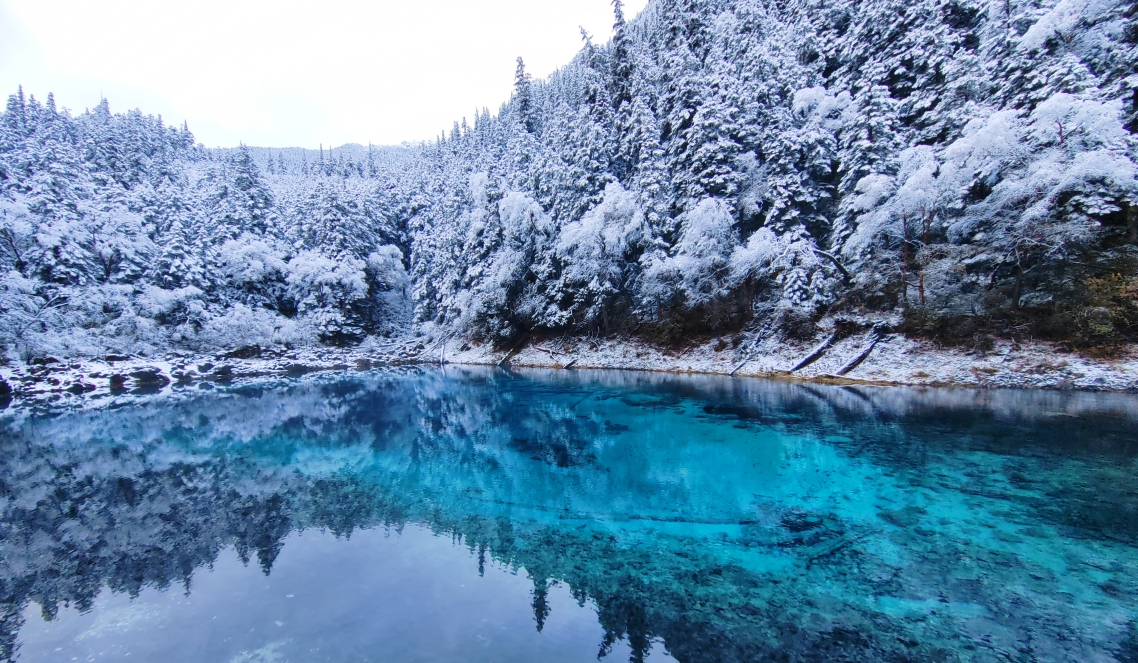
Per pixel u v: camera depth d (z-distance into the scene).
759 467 10.72
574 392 21.97
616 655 4.90
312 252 42.72
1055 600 5.47
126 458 14.19
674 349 27.89
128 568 7.23
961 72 22.53
